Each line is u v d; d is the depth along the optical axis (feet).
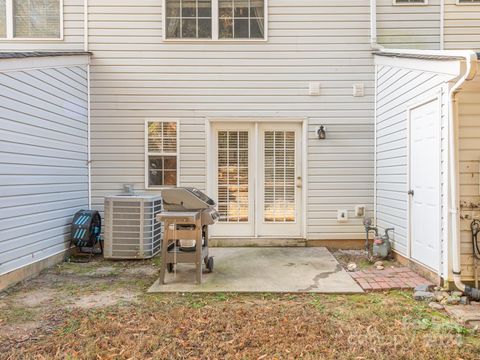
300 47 18.01
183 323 9.15
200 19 18.10
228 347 7.92
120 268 14.64
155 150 18.15
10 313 9.87
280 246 18.13
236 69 18.08
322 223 18.12
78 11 17.92
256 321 9.27
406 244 14.43
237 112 18.08
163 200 12.67
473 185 11.21
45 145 14.12
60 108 15.29
